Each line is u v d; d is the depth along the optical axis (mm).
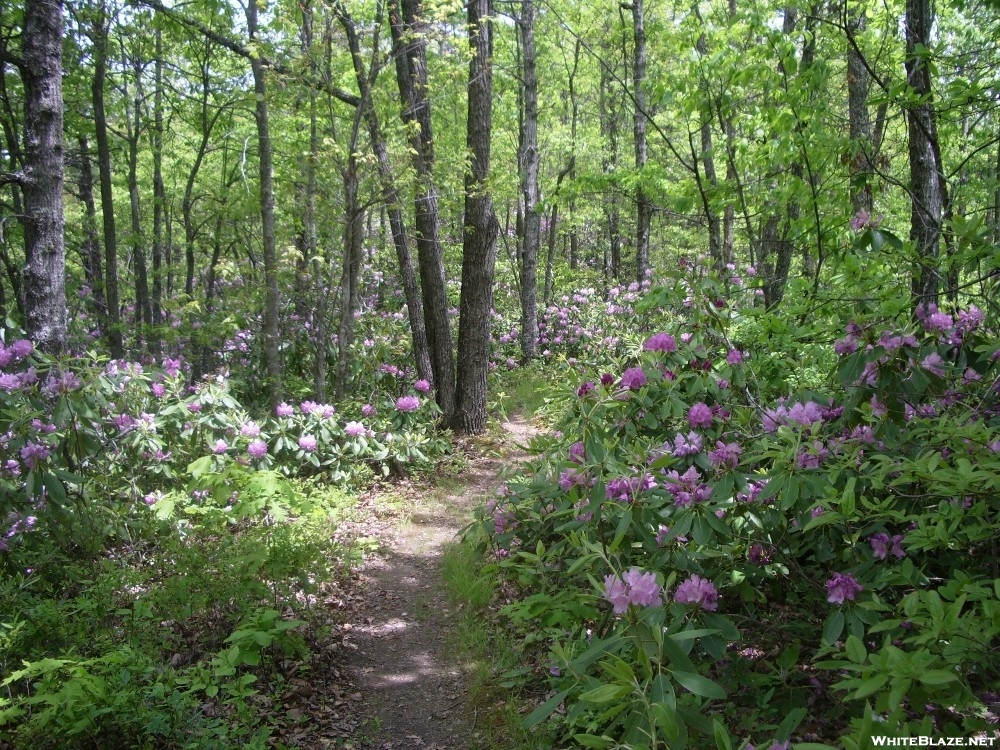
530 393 11930
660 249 22234
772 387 4145
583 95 21719
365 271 13188
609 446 3186
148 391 6336
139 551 4992
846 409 3191
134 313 14008
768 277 7484
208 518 4590
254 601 4238
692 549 2932
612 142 17766
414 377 9914
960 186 5410
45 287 5312
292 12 7336
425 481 7844
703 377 3717
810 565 3314
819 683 2832
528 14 13539
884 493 2693
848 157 5078
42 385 4957
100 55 9594
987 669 1999
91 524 4691
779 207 5930
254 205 9102
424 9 7723
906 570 2344
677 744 1802
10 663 3408
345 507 6688
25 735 2793
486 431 9875
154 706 3115
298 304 10461
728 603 3275
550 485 3881
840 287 4121
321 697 3824
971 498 2346
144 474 6078
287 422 6934
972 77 4863
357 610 4902
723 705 2869
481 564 5125
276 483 4668
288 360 10562
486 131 9312
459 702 3779
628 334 11570
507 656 4070
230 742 3172
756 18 5129
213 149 12633
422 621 4766
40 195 5281
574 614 3398
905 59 4785
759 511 2879
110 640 3637
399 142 8047
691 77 5688
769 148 5457
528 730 3240
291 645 3797
